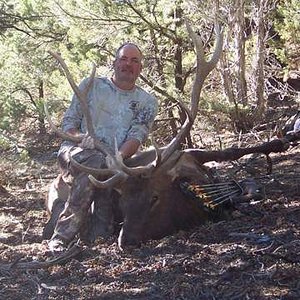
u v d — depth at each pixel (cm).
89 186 329
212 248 311
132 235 320
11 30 823
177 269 288
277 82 844
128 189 323
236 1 728
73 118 365
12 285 281
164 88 650
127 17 643
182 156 353
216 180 380
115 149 323
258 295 257
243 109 702
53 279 287
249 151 404
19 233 384
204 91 715
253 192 391
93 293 268
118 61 366
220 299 257
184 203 342
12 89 881
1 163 618
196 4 653
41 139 890
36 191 554
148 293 266
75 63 658
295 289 260
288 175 471
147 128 368
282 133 458
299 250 300
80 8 644
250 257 295
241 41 741
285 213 362
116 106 365
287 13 756
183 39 654
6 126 614
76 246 310
